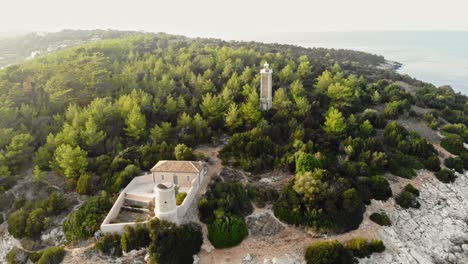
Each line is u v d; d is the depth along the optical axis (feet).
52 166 180.86
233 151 194.59
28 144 196.54
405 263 145.59
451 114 287.07
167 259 134.21
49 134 197.67
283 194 164.04
